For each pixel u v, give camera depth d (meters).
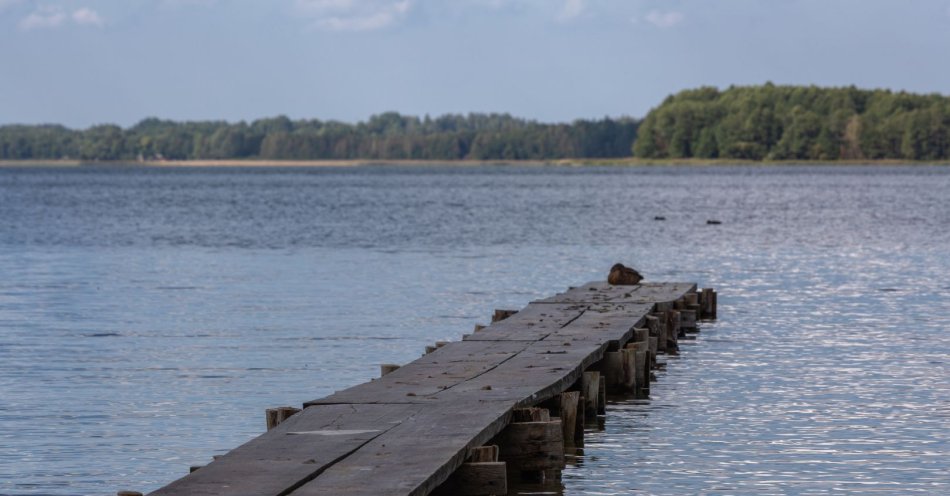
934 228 119.00
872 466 28.28
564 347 36.41
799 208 164.12
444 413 26.17
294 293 64.31
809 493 26.25
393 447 23.09
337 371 41.19
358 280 71.19
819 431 31.58
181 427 32.62
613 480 27.28
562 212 155.88
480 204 182.25
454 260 84.94
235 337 48.69
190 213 156.88
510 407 26.95
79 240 106.62
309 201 196.62
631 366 36.75
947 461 28.66
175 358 43.56
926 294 62.69
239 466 21.62
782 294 63.16
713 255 88.75
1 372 40.62
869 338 47.47
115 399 36.22
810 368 40.78
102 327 51.53
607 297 50.97
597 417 33.59
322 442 23.42
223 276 73.75
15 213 157.38
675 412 34.12
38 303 60.19
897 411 33.91
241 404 35.69
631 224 128.62
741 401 35.47
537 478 27.33
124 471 28.42
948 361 41.94
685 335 48.88
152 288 67.00
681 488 26.66
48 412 34.38
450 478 23.83
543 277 73.50
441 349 36.31
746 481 27.14
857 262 82.12
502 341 37.94
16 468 28.59
